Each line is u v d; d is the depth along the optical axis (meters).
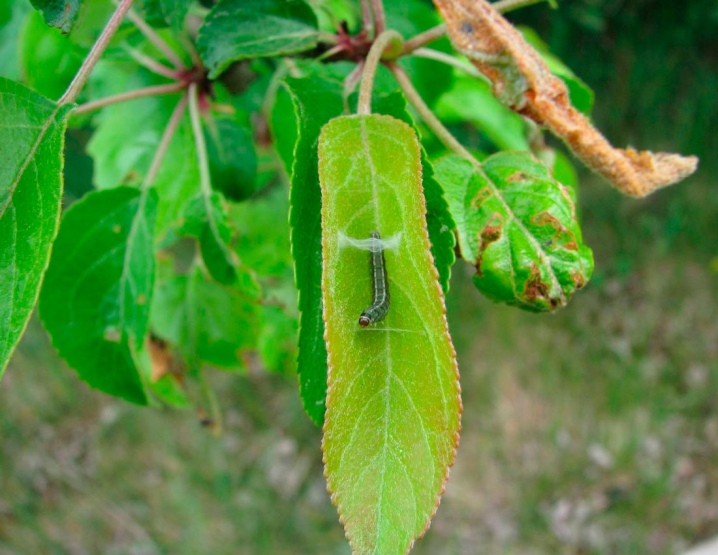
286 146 0.24
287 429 0.89
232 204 0.27
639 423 0.90
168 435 0.87
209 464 0.85
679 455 0.88
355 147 0.18
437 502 0.17
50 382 0.91
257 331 0.27
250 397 0.90
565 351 0.95
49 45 0.25
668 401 0.92
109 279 0.22
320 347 0.18
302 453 0.87
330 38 0.21
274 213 0.29
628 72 1.25
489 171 0.20
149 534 0.79
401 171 0.18
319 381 0.18
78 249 0.22
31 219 0.17
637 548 0.80
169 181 0.26
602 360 0.95
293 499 0.83
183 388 0.27
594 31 1.22
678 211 1.09
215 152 0.25
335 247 0.18
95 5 0.23
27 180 0.17
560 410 0.90
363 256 0.18
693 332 0.98
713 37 1.25
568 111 0.20
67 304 0.22
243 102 0.28
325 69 0.23
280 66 0.24
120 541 0.79
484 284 0.20
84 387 0.92
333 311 0.17
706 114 1.21
